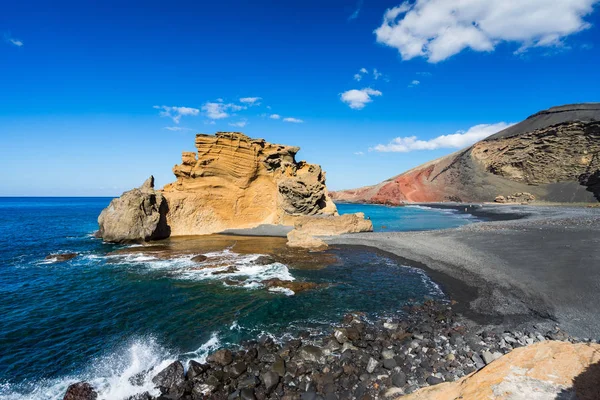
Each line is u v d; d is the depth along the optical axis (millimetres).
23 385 10062
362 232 40156
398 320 14367
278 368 10586
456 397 6703
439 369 9953
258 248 31250
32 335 13250
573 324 12664
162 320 14695
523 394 5984
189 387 9852
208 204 42938
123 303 16734
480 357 10484
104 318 14906
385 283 19828
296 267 23766
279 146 46688
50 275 21859
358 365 10656
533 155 101812
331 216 41594
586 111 100688
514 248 24984
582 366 6551
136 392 9711
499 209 74938
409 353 11164
